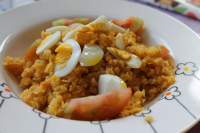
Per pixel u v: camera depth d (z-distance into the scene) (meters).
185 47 0.44
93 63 0.40
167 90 0.39
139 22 0.48
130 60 0.41
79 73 0.40
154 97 0.40
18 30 0.47
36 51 0.43
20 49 0.46
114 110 0.36
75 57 0.40
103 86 0.39
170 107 0.36
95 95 0.39
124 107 0.37
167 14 0.52
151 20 0.49
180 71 0.41
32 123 0.33
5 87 0.38
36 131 0.32
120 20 0.49
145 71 0.42
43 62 0.42
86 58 0.40
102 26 0.43
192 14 0.54
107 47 0.42
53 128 0.32
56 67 0.41
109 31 0.44
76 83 0.39
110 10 0.51
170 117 0.34
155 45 0.46
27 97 0.38
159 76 0.42
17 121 0.33
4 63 0.42
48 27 0.49
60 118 0.34
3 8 0.55
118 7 0.51
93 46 0.41
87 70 0.40
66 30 0.45
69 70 0.40
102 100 0.36
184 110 0.35
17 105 0.35
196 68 0.41
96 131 0.32
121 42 0.43
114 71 0.41
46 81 0.40
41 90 0.39
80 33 0.41
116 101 0.36
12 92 0.38
